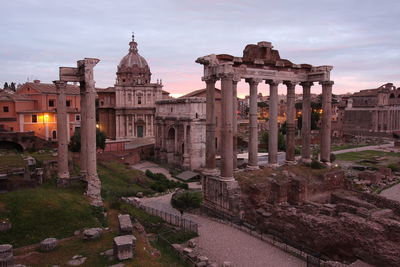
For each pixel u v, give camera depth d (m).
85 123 38.47
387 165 81.31
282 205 33.56
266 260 26.28
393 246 23.25
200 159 80.12
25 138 69.38
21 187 35.50
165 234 31.53
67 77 36.84
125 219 26.19
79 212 29.36
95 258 21.70
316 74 44.47
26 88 82.69
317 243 27.22
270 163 43.38
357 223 25.08
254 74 40.22
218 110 95.06
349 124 170.88
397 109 157.38
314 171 42.72
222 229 33.00
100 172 59.97
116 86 104.38
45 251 22.84
